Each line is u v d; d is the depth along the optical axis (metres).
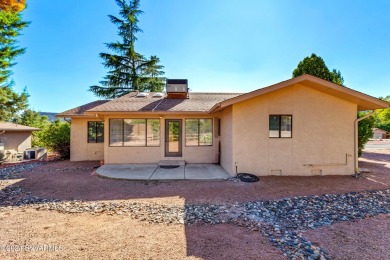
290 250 3.00
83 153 12.38
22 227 3.79
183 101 11.52
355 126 7.92
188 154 10.37
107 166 9.60
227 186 6.59
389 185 6.65
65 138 13.26
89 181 7.41
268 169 7.80
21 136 16.06
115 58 20.41
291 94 7.82
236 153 7.73
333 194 5.77
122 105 10.55
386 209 4.69
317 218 4.21
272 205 4.96
